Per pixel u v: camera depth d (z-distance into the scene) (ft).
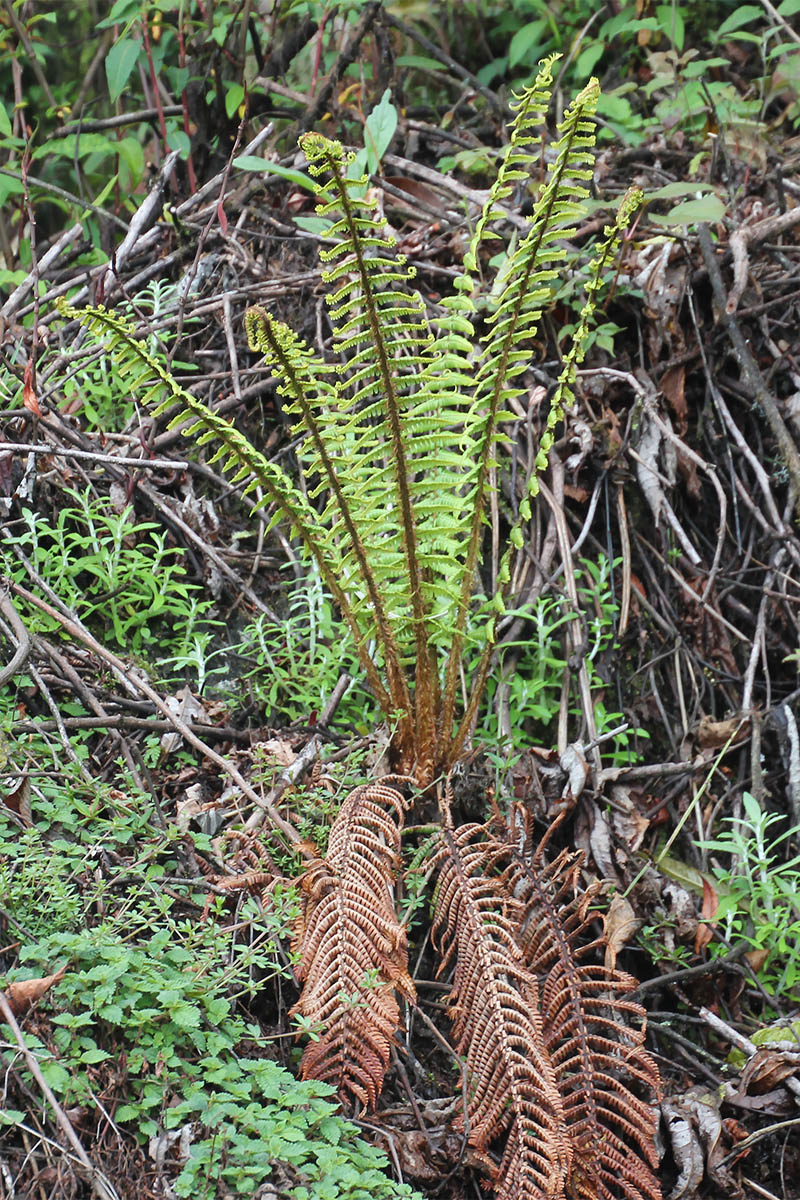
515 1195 6.63
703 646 10.03
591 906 8.50
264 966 6.90
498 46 15.21
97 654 8.36
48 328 10.84
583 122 6.88
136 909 7.17
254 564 10.00
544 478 10.18
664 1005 8.60
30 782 7.48
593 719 9.31
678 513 10.48
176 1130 6.06
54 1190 5.68
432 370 7.57
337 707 9.14
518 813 8.41
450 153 12.75
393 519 7.93
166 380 7.20
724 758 9.70
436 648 8.43
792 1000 8.62
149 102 13.21
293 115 12.97
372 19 12.23
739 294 10.40
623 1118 7.19
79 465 9.73
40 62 13.52
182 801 8.11
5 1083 5.89
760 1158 7.75
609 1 14.14
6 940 6.58
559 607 9.73
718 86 12.72
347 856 7.24
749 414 10.75
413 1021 7.77
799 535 10.24
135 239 11.27
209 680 9.42
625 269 10.64
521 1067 6.81
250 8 12.22
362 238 6.85
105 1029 6.31
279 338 6.79
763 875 8.47
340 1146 6.26
